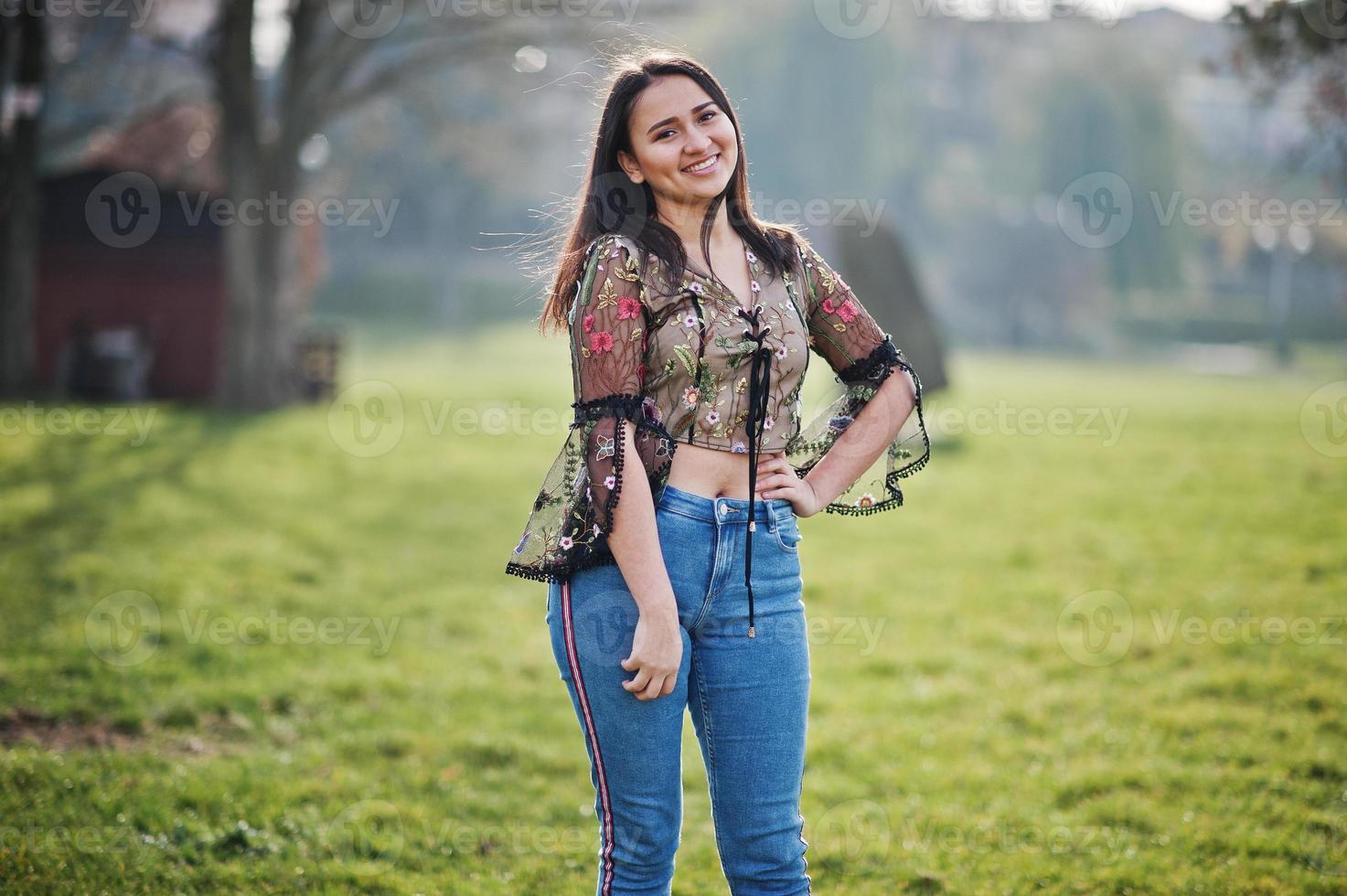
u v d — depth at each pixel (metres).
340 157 30.86
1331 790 3.76
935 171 48.81
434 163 36.94
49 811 3.40
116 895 2.94
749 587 2.07
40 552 6.95
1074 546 7.69
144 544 7.35
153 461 10.35
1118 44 41.53
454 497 9.42
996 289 45.25
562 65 17.02
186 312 16.50
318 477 10.02
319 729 4.45
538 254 2.39
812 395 13.09
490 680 5.12
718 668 2.08
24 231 15.16
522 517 8.82
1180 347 47.06
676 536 2.04
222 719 4.49
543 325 2.30
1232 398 16.67
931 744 4.36
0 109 14.97
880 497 2.40
